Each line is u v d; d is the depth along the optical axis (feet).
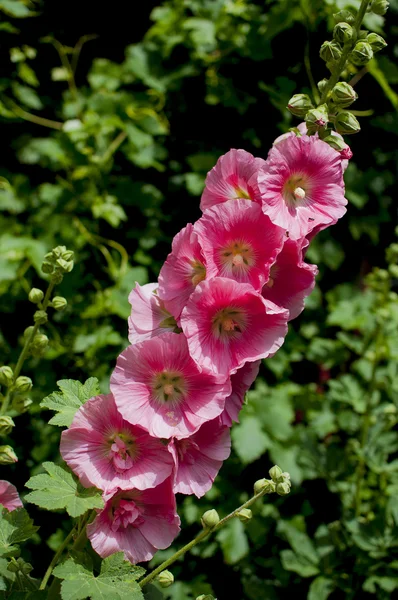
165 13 7.32
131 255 7.25
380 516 6.34
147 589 4.68
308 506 7.01
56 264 4.78
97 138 7.07
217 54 7.20
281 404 6.94
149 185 7.24
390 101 7.73
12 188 7.07
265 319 4.44
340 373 8.00
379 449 6.58
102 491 4.42
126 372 4.43
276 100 7.00
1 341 6.91
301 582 6.70
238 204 4.39
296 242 4.41
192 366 4.44
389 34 7.53
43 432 6.79
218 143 7.32
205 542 6.64
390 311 6.91
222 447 4.53
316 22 6.78
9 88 7.22
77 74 7.72
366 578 6.39
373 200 7.88
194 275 4.53
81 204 7.06
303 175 4.43
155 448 4.46
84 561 4.48
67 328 7.02
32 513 6.79
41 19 7.47
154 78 7.27
